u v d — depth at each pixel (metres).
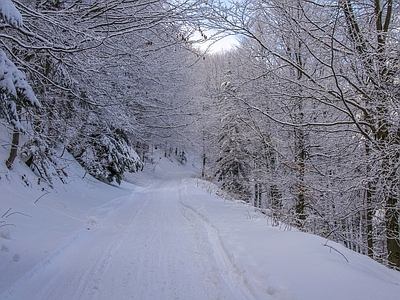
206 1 5.86
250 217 9.00
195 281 4.37
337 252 4.88
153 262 5.21
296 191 9.24
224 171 24.81
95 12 5.95
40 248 5.47
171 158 47.59
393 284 3.90
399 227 7.09
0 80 3.98
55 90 8.29
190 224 8.71
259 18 8.24
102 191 14.94
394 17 7.46
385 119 6.68
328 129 8.43
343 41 7.25
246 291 3.97
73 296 3.88
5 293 3.68
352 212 7.92
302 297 3.32
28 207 7.61
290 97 8.07
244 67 9.45
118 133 19.53
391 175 6.78
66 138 11.99
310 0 7.02
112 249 6.02
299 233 5.90
